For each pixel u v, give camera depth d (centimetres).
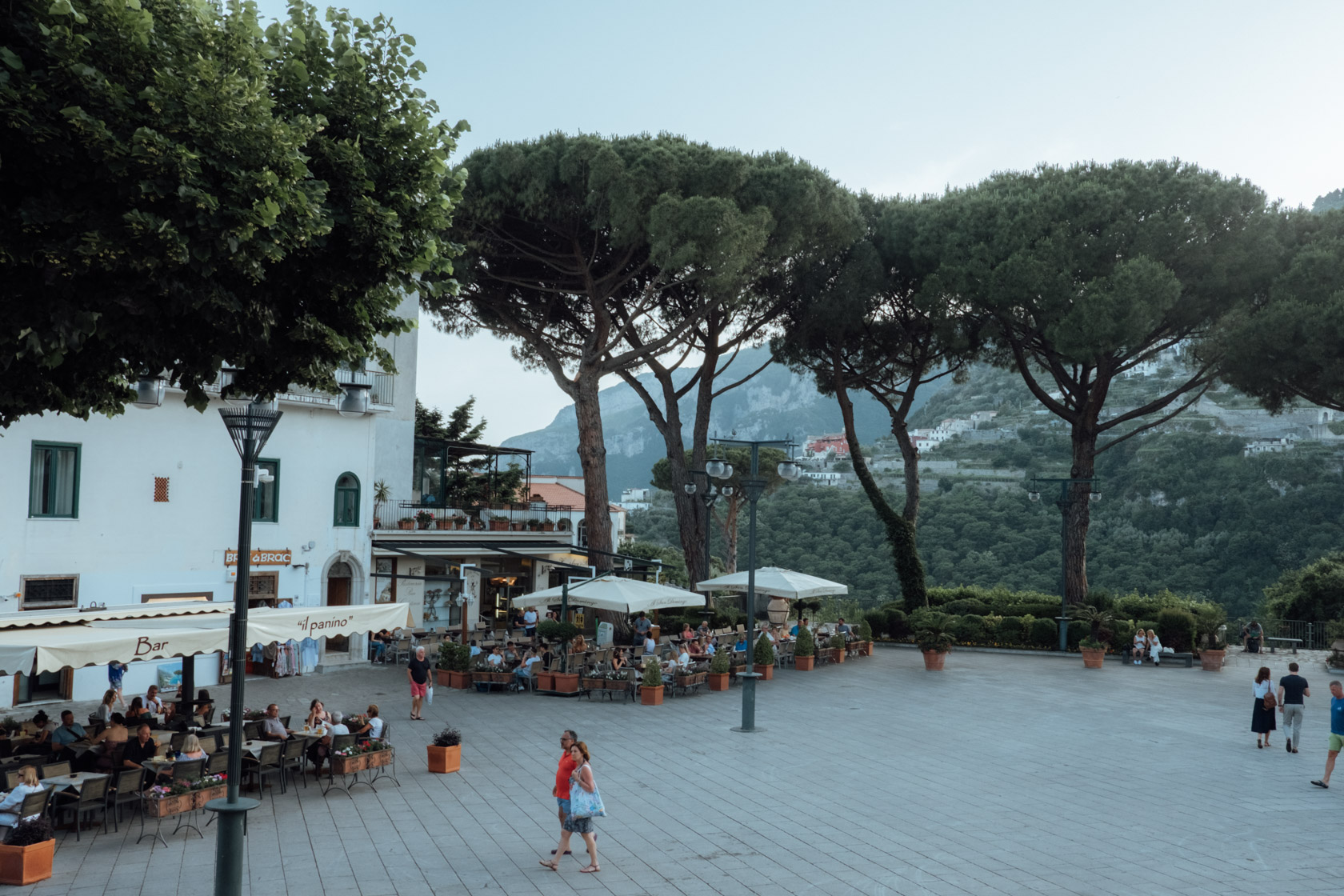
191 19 777
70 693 2066
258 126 738
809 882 1001
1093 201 2931
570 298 3198
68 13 647
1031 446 11362
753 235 2594
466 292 2936
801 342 3412
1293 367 2706
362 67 884
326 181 854
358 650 2705
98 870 1031
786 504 8469
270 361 916
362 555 2733
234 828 852
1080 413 3300
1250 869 1045
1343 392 2698
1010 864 1062
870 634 3177
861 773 1512
